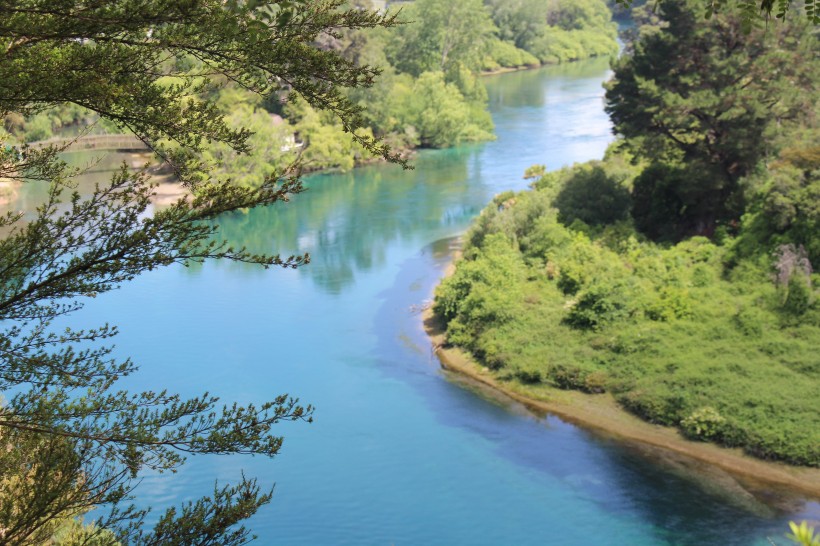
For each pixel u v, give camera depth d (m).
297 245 59.59
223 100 69.06
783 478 30.02
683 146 51.03
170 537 9.03
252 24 8.12
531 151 83.38
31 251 8.84
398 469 31.47
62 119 77.19
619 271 42.25
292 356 41.16
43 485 8.68
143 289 50.59
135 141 73.75
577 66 141.38
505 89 121.00
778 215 41.41
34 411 8.91
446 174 77.62
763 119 47.41
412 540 27.36
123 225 9.05
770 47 48.12
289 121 82.88
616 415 34.78
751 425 31.89
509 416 35.31
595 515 28.48
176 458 9.09
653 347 37.25
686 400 33.69
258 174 66.81
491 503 29.27
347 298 48.62
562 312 41.31
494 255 45.94
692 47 49.59
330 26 9.35
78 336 9.74
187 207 9.05
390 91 87.81
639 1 110.69
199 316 46.12
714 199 49.47
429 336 43.31
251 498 9.38
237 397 37.06
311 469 31.52
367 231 62.19
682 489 29.83
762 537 27.00
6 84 8.41
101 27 8.52
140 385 38.03
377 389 37.81
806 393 32.78
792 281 37.94
